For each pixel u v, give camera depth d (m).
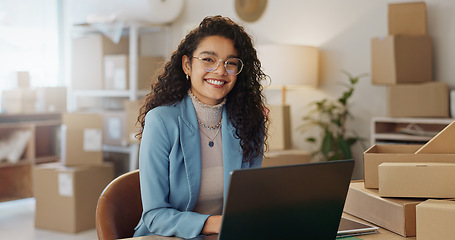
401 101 3.65
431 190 1.48
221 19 1.65
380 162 1.64
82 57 5.62
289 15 4.75
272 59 4.21
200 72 1.60
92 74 5.54
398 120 3.68
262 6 4.92
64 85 6.24
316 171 1.23
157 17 5.12
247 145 1.73
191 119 1.65
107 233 1.67
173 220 1.48
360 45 4.29
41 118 5.73
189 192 1.62
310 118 4.44
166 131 1.60
